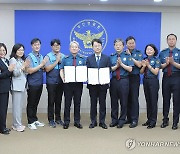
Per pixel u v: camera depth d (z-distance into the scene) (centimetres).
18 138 405
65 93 460
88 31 583
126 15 584
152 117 473
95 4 575
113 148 364
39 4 572
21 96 443
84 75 452
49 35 579
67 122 464
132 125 471
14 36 575
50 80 468
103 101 465
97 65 452
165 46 593
